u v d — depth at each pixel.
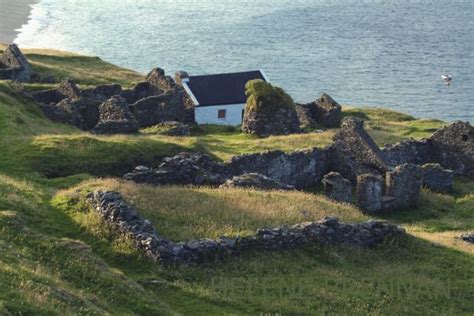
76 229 33.88
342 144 58.34
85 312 23.66
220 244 33.25
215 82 85.31
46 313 21.95
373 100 133.00
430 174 59.28
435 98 135.00
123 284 27.81
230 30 181.12
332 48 168.62
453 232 48.00
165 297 29.05
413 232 44.50
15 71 82.00
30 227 32.91
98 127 62.84
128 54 154.38
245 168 53.66
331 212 42.97
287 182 55.94
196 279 31.06
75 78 92.00
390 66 155.50
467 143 64.38
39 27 177.50
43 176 46.28
